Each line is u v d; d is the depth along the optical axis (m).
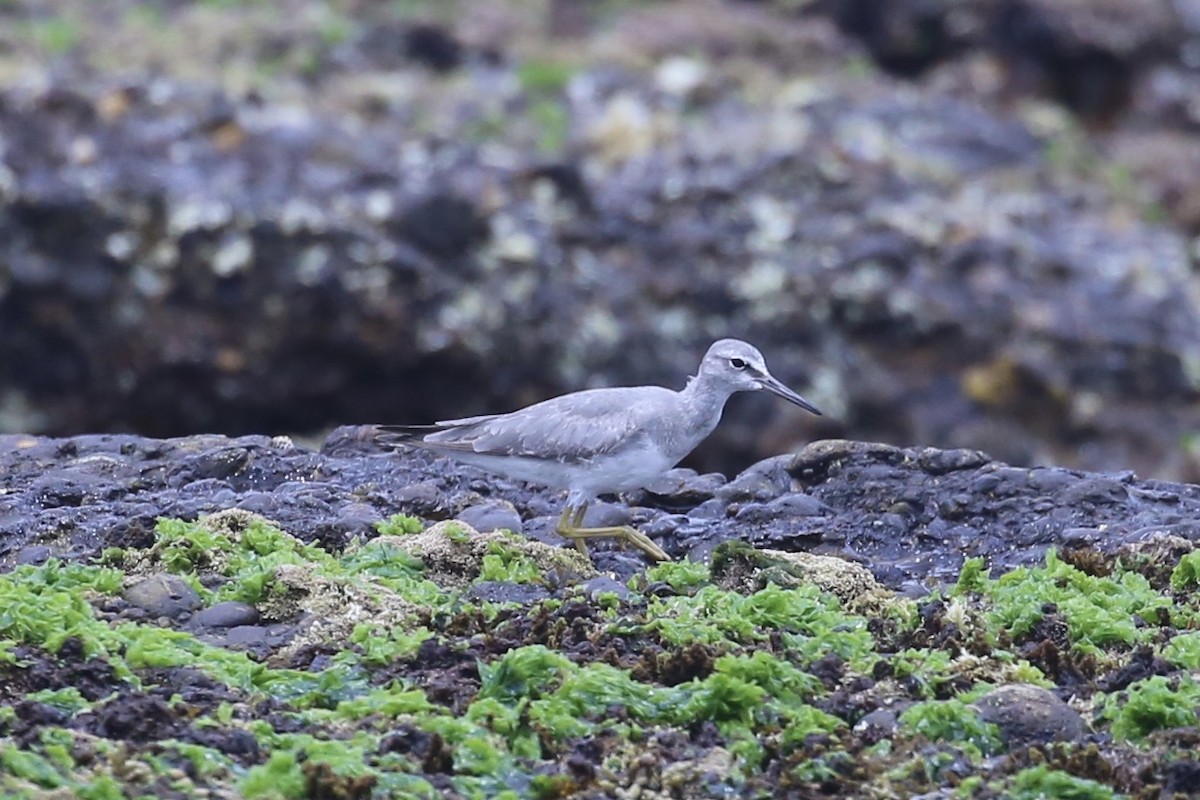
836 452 10.06
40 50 21.42
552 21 25.44
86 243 18.00
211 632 7.57
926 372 18.92
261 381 18.28
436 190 18.70
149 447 10.28
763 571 8.29
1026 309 19.30
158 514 8.91
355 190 18.81
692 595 8.14
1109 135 25.78
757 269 19.06
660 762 6.47
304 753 6.32
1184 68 26.80
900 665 7.21
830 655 7.33
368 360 18.28
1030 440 18.84
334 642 7.47
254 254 18.08
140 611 7.66
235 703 6.75
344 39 23.42
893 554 9.20
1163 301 20.14
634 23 25.06
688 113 22.39
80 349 18.03
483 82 22.89
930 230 19.73
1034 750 6.52
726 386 9.18
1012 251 19.94
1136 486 9.87
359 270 18.16
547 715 6.71
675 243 19.23
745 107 22.67
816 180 20.34
